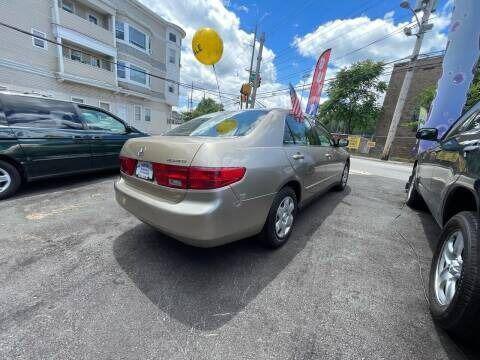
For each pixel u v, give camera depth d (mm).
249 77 22156
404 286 2033
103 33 16891
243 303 1789
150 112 22359
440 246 1859
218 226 1797
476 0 5273
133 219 3145
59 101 4285
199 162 1771
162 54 22562
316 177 3205
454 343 1512
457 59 5590
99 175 5301
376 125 23594
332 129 27438
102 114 4938
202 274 2104
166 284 1964
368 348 1459
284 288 1963
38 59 14461
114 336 1485
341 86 23578
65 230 2809
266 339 1500
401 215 3709
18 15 13477
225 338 1499
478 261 1385
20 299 1758
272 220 2338
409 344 1494
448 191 1993
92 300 1770
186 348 1426
